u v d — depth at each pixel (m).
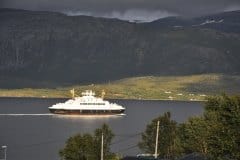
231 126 126.56
